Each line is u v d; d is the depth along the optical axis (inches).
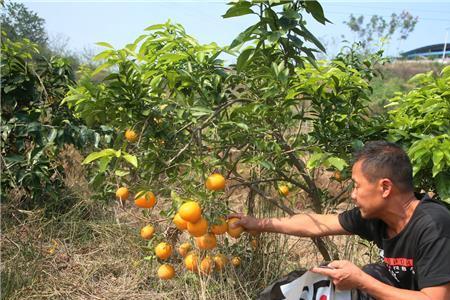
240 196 155.1
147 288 120.4
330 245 115.2
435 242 70.0
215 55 95.4
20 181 142.7
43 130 140.1
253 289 107.3
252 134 92.3
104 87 88.1
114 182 97.7
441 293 69.1
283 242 127.3
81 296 115.1
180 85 100.7
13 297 107.8
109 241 138.7
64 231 144.5
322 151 94.3
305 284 79.9
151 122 90.3
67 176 184.7
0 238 129.0
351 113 97.0
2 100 147.0
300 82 92.4
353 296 78.5
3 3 171.8
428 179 96.9
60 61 169.2
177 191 86.5
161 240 98.3
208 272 97.0
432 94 100.3
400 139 96.3
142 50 101.3
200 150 89.0
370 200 75.3
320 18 91.2
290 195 145.6
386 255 80.3
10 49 152.3
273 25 88.6
